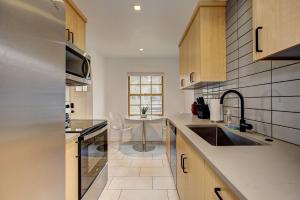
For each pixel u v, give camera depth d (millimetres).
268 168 827
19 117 727
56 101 1005
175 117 3174
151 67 5426
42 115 878
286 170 805
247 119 1820
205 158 1014
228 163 891
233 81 2105
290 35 816
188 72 2973
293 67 1224
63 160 1092
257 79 1637
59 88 1035
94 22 2865
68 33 2068
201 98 3195
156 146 4848
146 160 3717
